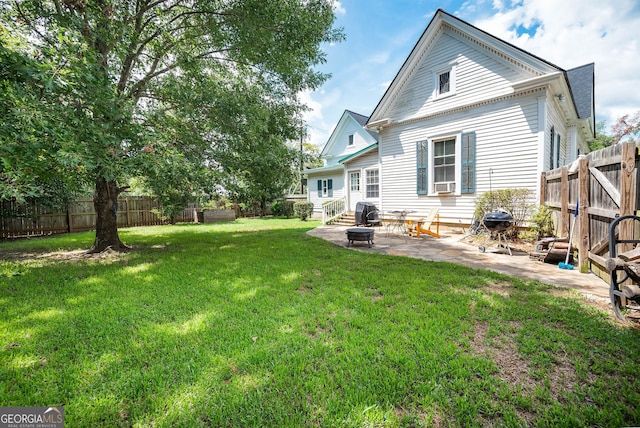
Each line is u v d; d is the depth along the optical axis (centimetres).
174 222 1533
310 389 184
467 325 264
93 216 1243
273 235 936
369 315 292
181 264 544
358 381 191
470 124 823
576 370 197
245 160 691
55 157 380
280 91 762
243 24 604
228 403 173
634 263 253
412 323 271
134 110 500
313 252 629
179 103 605
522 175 730
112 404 174
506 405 168
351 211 1332
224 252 661
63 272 498
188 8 652
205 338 253
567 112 938
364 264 508
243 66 755
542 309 295
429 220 823
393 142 1032
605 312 286
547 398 172
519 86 704
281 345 237
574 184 494
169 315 307
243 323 282
